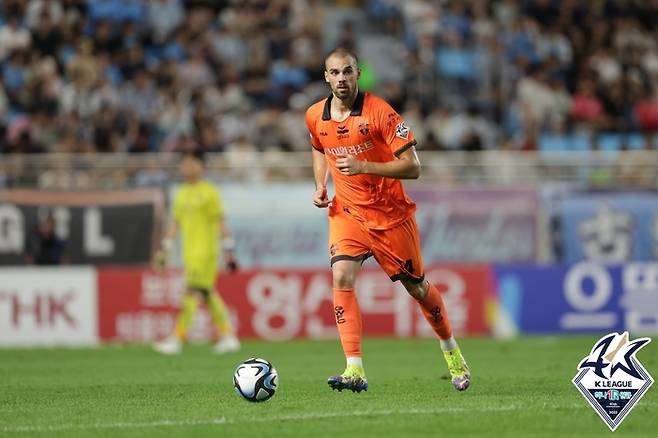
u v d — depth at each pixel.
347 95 29.20
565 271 61.66
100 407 30.03
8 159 64.31
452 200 66.44
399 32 93.88
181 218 52.72
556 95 86.69
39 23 80.81
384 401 30.03
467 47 90.19
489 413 27.14
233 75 80.81
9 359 49.44
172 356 50.41
